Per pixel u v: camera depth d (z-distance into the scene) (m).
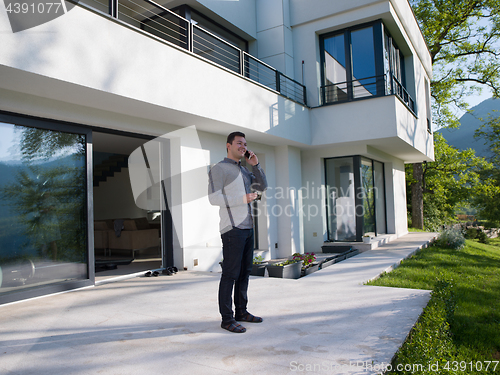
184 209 5.43
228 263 2.48
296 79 8.37
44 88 3.40
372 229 9.72
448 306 3.24
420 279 5.02
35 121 3.72
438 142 19.75
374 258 6.72
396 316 2.80
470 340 2.97
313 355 2.05
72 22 3.27
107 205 10.06
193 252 5.56
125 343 2.29
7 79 3.11
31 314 3.01
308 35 8.24
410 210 19.77
